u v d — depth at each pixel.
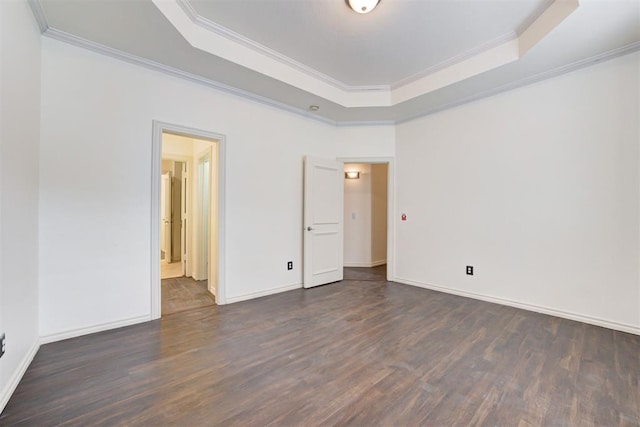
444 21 2.60
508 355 2.19
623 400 1.66
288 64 3.33
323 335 2.55
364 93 4.01
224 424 1.47
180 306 3.36
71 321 2.45
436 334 2.58
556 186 3.06
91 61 2.55
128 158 2.74
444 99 3.78
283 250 4.02
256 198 3.71
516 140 3.34
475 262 3.70
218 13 2.50
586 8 2.11
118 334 2.54
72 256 2.46
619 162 2.68
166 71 2.96
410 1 2.34
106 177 2.62
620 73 2.66
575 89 2.92
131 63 2.76
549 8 2.39
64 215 2.42
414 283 4.36
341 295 3.83
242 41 2.89
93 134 2.56
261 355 2.19
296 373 1.95
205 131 3.24
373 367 2.02
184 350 2.26
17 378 1.78
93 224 2.56
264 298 3.68
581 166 2.89
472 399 1.68
